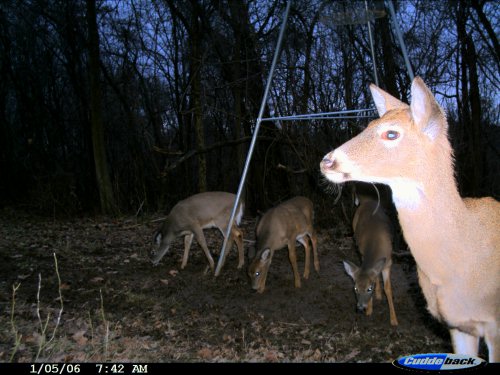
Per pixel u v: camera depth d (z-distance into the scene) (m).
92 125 17.30
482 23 13.65
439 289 3.74
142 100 23.95
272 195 16.80
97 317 6.42
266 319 7.21
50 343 4.93
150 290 8.42
